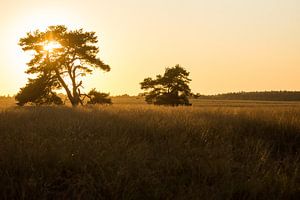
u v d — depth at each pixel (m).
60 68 45.50
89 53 45.66
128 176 6.92
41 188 6.41
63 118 14.30
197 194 6.43
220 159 8.23
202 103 116.81
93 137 10.16
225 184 6.91
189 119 13.16
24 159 7.42
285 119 13.05
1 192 6.40
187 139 10.56
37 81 45.34
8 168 7.14
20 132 10.58
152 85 65.06
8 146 8.30
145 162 7.84
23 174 7.02
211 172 7.54
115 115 15.35
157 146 9.41
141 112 16.67
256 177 7.36
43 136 9.97
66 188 6.77
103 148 8.64
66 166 7.39
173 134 10.98
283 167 8.49
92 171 7.22
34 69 46.00
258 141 9.90
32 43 44.84
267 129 12.05
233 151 9.41
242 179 7.15
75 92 46.47
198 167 7.88
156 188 6.64
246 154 9.03
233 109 18.67
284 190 6.74
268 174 7.49
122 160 7.71
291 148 10.26
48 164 7.40
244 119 13.54
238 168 7.98
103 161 7.52
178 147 9.28
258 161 8.48
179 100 64.06
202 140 10.45
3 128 11.41
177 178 7.40
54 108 23.27
